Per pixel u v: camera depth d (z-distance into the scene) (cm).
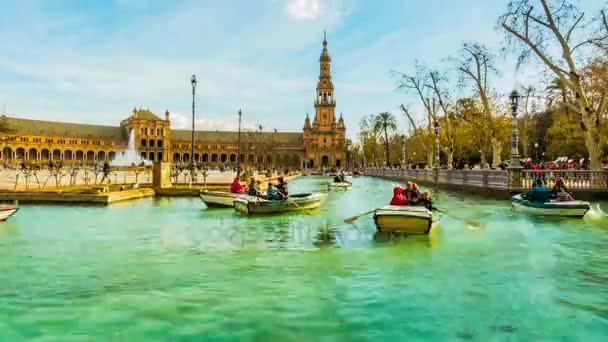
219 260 1349
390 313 905
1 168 9381
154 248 1530
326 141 19062
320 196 2725
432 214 1775
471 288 1069
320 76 19150
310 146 19450
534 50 3164
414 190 1894
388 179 7975
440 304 959
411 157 11012
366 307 938
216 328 828
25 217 2259
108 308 930
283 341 774
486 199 3148
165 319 871
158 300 979
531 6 3141
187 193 3544
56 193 2823
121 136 19688
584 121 3088
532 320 873
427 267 1261
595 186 2884
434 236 1723
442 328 834
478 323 860
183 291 1042
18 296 1006
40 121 17625
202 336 793
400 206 1752
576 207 2106
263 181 5372
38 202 2831
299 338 786
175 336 793
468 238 1680
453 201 3091
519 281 1127
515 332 818
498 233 1775
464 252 1446
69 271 1218
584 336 804
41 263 1309
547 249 1489
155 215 2362
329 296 1008
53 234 1784
